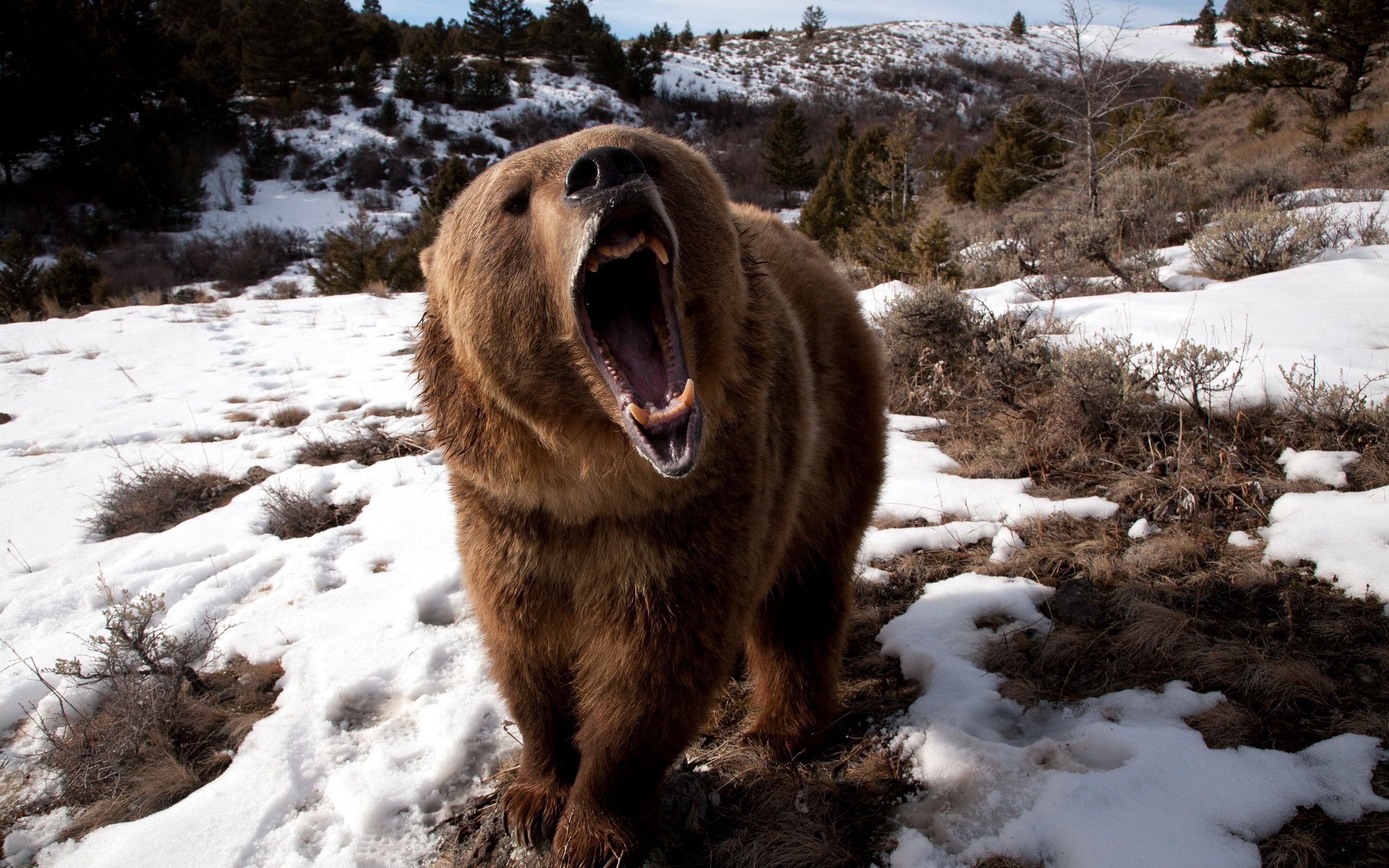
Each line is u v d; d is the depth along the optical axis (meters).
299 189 44.16
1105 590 3.88
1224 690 3.18
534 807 2.75
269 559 4.88
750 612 2.61
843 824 2.83
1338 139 20.31
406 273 19.11
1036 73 77.69
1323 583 3.68
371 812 2.95
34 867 2.97
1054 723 3.19
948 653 3.57
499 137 51.66
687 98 64.81
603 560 2.45
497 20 64.38
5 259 20.22
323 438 6.89
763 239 3.36
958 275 10.46
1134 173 13.47
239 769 3.23
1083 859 2.50
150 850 2.89
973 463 5.30
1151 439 5.03
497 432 2.42
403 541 5.02
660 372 2.59
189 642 3.84
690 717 2.50
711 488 2.39
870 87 73.19
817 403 3.16
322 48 52.97
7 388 8.96
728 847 2.73
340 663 3.82
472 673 3.70
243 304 13.62
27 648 4.21
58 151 40.81
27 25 37.53
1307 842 2.46
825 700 3.20
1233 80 30.64
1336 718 2.96
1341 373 5.07
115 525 5.65
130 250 35.34
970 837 2.67
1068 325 7.29
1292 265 8.80
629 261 2.73
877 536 4.56
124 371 9.37
